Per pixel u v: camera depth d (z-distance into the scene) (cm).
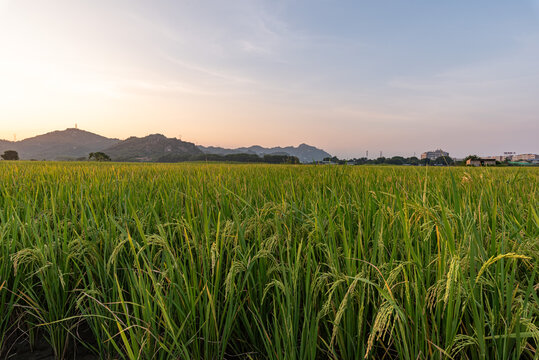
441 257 167
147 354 179
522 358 175
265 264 216
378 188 372
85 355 228
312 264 203
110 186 471
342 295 180
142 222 281
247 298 217
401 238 230
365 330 177
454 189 198
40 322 245
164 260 223
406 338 165
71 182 513
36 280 257
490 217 241
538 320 168
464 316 172
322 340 186
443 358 154
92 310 216
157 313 211
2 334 232
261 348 207
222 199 323
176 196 353
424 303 156
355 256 197
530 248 178
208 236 213
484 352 141
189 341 179
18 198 396
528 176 593
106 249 239
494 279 167
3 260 237
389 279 154
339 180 482
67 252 237
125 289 240
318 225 215
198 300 192
